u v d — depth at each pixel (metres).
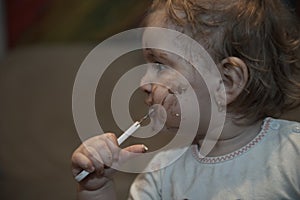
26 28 1.92
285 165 0.76
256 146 0.79
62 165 1.36
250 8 0.79
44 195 1.35
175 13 0.78
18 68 1.63
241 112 0.79
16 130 1.46
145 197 0.84
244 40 0.79
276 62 0.81
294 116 0.86
